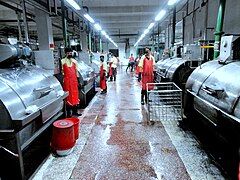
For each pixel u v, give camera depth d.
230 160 2.37
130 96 6.89
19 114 2.13
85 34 11.82
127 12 8.53
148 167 2.53
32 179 2.33
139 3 7.75
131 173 2.42
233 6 5.00
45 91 2.72
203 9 6.84
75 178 2.35
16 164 2.20
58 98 3.09
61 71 4.61
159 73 6.32
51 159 2.75
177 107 4.49
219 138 2.56
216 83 2.59
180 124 3.84
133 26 13.30
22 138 2.24
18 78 2.53
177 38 16.05
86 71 6.12
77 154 2.88
